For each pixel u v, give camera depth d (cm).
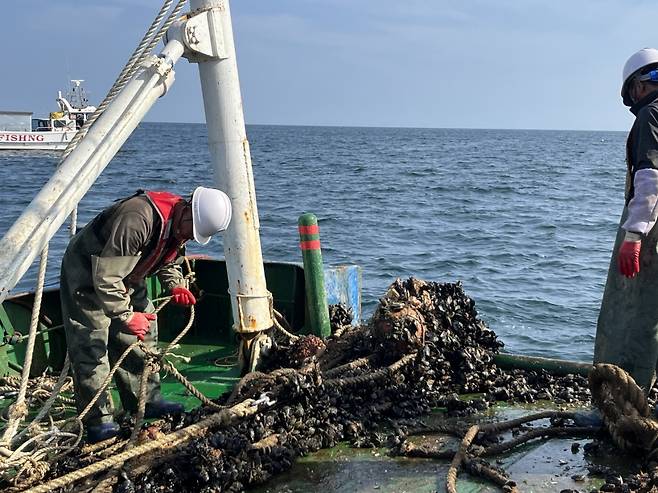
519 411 520
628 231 405
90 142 479
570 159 8550
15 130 6062
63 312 464
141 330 441
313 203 3097
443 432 484
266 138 16450
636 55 424
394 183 4256
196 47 533
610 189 4119
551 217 2711
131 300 496
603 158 9038
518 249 1986
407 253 1911
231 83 560
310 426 471
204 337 723
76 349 460
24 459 405
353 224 2456
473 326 595
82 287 450
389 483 416
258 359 589
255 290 586
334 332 675
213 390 575
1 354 589
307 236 652
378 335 570
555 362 593
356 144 12825
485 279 1584
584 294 1436
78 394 469
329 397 497
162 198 440
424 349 553
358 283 744
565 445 457
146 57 510
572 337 1135
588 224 2517
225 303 717
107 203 2862
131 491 393
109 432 471
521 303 1347
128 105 495
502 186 4162
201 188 448
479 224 2495
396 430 482
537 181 4650
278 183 4169
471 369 565
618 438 434
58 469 418
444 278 1598
